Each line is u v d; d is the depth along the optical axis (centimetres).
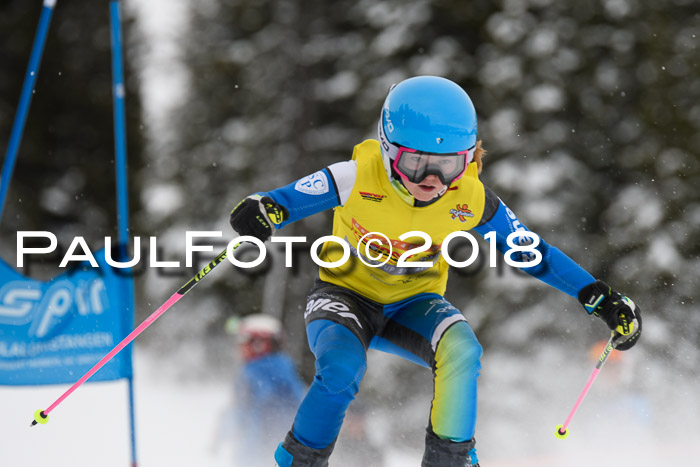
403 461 1450
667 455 1255
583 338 1938
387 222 611
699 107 2170
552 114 2142
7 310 813
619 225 2100
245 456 1036
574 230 2056
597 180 2159
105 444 1220
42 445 1180
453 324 593
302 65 2427
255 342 1068
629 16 2189
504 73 2112
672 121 2173
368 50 2253
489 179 2064
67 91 2884
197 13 2688
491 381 1862
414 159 568
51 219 2853
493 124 2100
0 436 1211
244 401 1048
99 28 2912
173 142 2652
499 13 2169
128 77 2875
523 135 2097
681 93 2181
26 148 2833
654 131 2173
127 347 843
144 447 1231
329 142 2405
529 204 2039
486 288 1962
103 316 846
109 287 852
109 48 2927
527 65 2128
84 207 2872
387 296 645
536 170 2064
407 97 573
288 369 1062
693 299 1998
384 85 2186
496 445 1714
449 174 572
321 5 2456
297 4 2478
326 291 640
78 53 2902
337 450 1041
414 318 626
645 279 2019
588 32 2177
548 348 1920
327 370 557
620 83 2183
